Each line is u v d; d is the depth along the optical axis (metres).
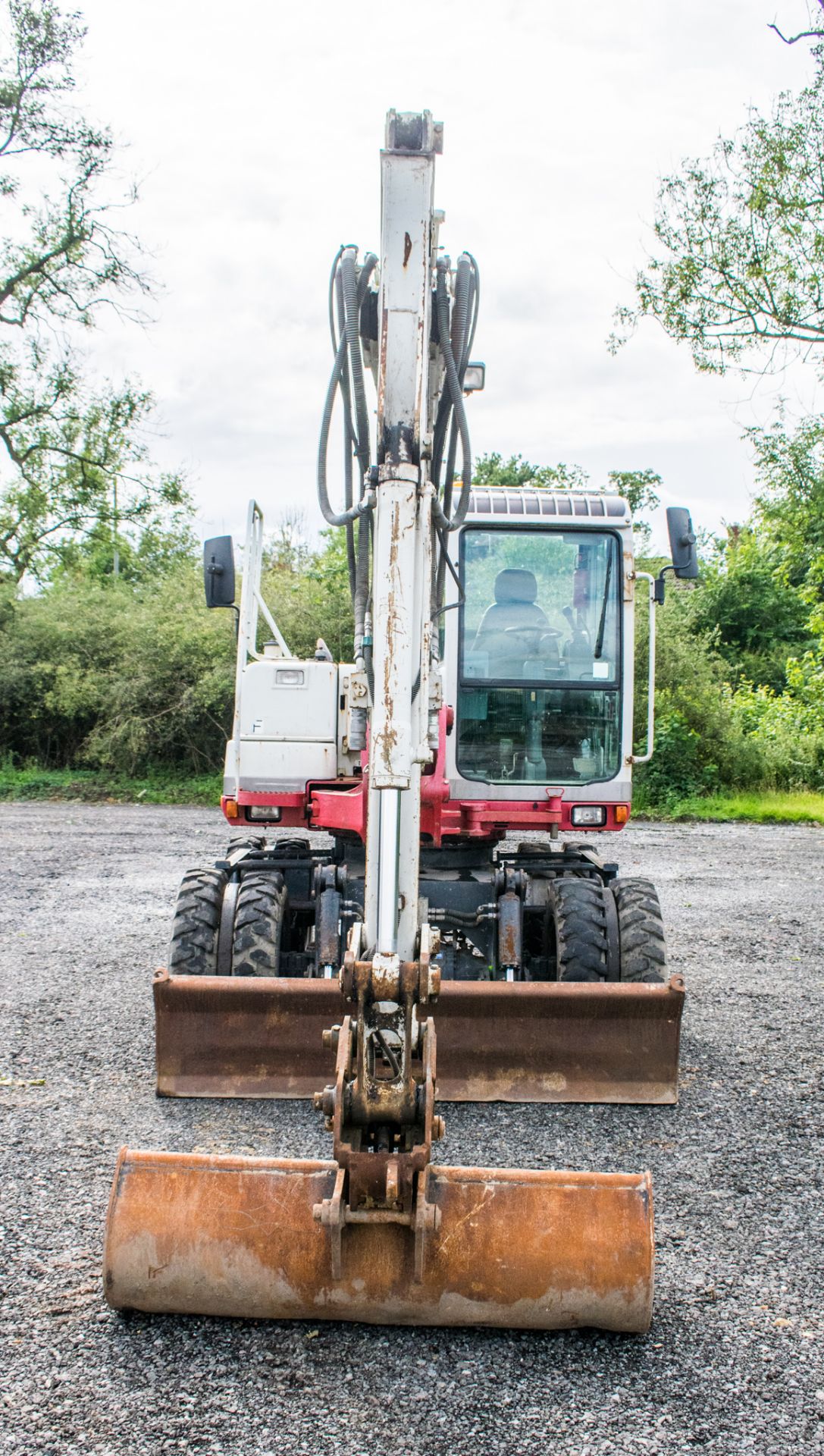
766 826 17.25
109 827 15.44
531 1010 4.67
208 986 4.64
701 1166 4.15
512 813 6.04
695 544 5.77
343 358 3.57
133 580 28.05
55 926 8.58
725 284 17.89
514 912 5.32
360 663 3.72
